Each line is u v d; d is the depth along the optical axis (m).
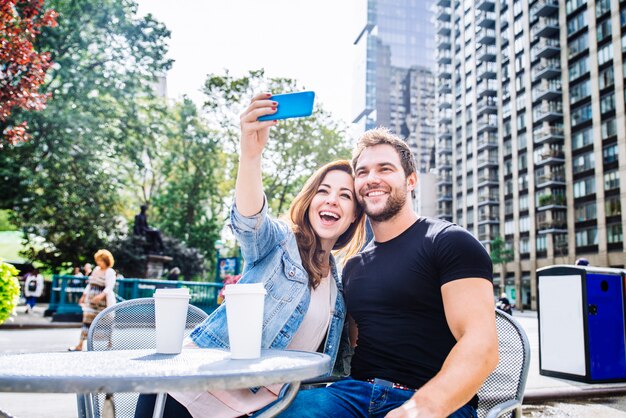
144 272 28.61
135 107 26.73
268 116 2.07
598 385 6.82
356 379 2.45
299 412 2.11
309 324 2.52
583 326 7.16
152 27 26.53
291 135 28.91
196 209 37.38
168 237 35.19
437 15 90.62
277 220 2.63
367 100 118.81
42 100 8.30
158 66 26.75
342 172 2.81
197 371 1.34
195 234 37.59
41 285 23.11
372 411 2.21
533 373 7.89
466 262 2.19
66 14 24.14
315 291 2.60
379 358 2.38
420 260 2.36
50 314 19.19
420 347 2.32
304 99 2.01
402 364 2.32
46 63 8.22
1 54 7.66
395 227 2.59
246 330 1.69
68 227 25.78
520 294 64.62
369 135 2.74
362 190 2.63
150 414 2.20
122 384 1.22
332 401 2.18
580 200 56.34
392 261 2.46
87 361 1.64
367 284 2.50
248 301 1.69
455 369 1.85
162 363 1.58
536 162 62.91
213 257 38.81
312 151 28.97
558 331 7.54
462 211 80.50
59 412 5.34
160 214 37.97
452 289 2.17
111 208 26.81
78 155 24.22
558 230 58.44
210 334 2.37
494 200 72.75
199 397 2.19
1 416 1.90
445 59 88.69
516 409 2.09
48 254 29.05
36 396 6.23
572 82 58.19
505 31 71.75
